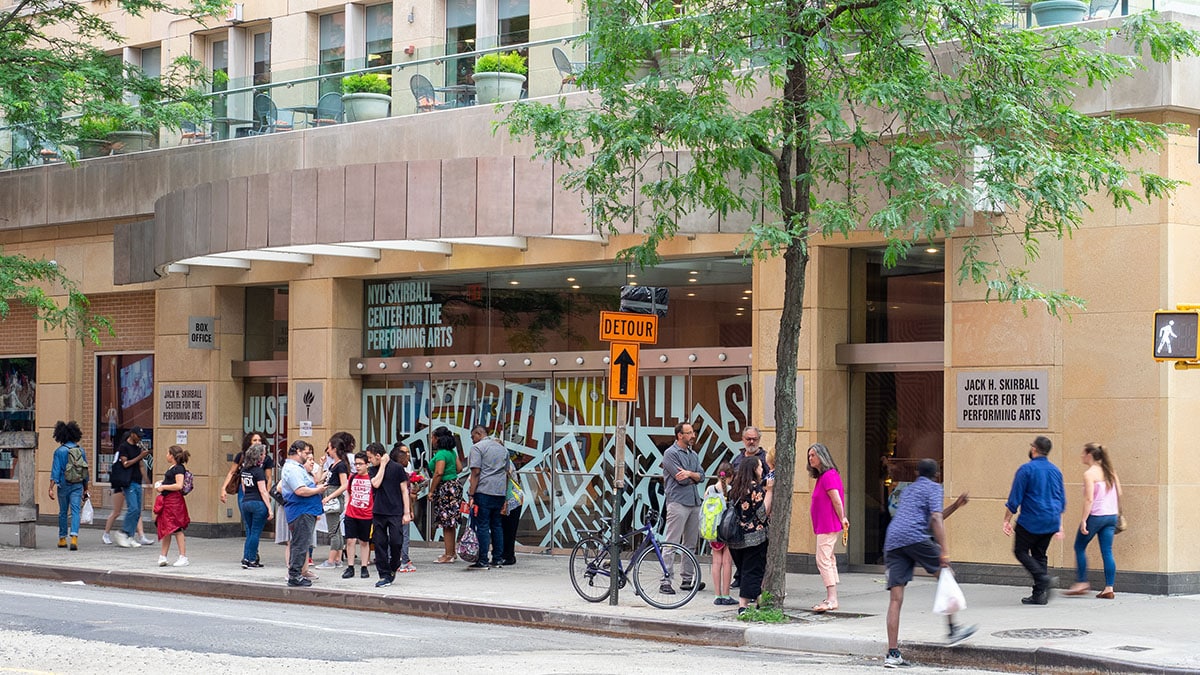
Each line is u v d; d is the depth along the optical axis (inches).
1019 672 468.1
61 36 1156.5
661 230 616.1
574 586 631.8
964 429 687.1
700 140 596.1
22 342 1150.3
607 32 608.7
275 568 770.2
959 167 600.1
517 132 650.8
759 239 546.0
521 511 835.4
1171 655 456.4
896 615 480.7
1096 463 614.9
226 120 994.1
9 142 1107.3
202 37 1101.7
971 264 599.5
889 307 741.9
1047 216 659.4
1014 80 600.7
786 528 569.6
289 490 684.1
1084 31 619.2
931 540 480.7
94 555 850.1
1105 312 650.2
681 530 658.8
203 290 991.0
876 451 744.3
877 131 687.7
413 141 887.1
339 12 1031.0
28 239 1110.4
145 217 1029.8
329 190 802.8
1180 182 603.8
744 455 621.3
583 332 828.6
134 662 444.8
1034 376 666.8
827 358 740.0
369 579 714.2
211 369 984.3
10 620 564.4
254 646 493.7
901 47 597.0
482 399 871.1
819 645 518.6
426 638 530.9
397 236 781.9
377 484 686.5
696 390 784.9
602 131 607.5
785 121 582.6
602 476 815.7
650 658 492.1
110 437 1074.1
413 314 904.9
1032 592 613.6
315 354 921.5
